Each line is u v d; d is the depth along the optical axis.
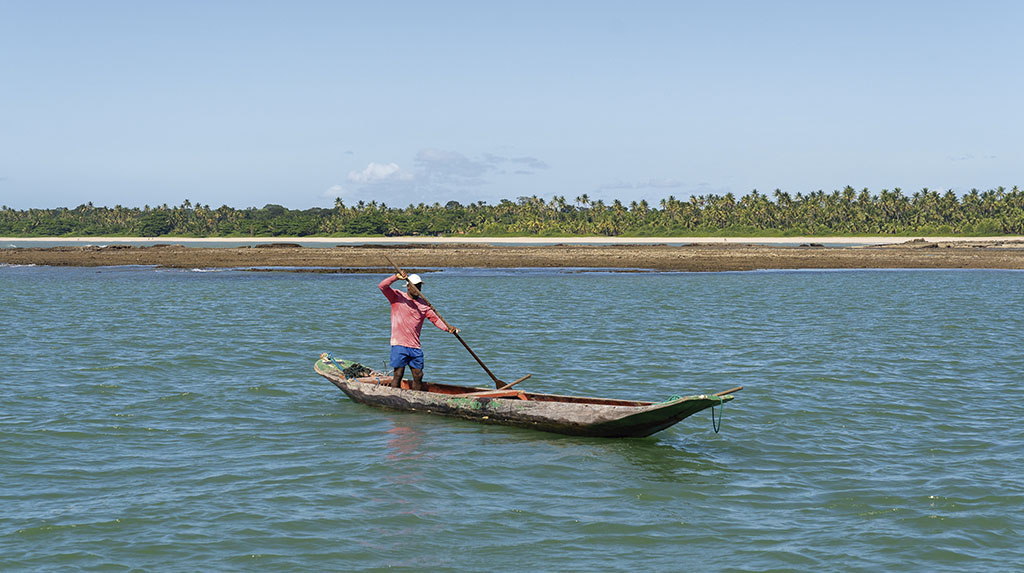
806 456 11.23
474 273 58.19
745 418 13.33
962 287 43.91
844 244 152.00
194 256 75.06
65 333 23.61
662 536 8.39
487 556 7.87
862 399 14.69
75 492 9.55
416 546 8.08
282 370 17.70
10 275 54.78
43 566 7.54
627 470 10.66
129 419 13.04
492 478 10.27
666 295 39.03
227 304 33.78
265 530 8.43
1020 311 30.45
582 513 9.05
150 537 8.23
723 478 10.30
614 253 76.88
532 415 12.52
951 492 9.62
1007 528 8.53
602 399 12.69
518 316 28.92
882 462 10.90
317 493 9.58
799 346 21.20
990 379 16.58
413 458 11.09
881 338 22.75
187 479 10.06
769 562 7.76
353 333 24.20
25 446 11.39
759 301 35.44
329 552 7.91
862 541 8.23
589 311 30.86
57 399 14.45
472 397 13.09
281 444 11.73
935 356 19.48
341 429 12.66
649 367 18.11
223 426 12.71
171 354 19.62
